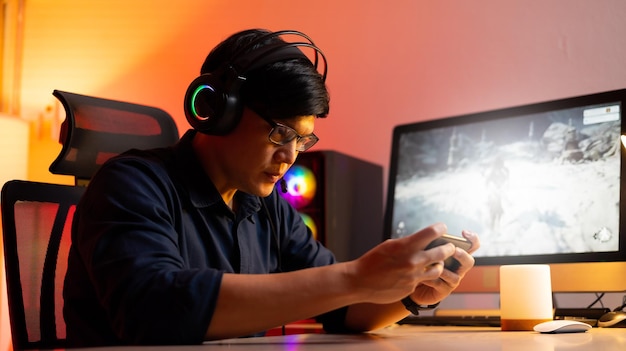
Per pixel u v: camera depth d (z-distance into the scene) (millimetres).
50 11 2826
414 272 924
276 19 2451
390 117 2246
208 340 929
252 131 1128
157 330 899
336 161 1972
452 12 2172
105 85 2725
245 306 901
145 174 1131
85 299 1131
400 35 2248
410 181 1891
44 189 1406
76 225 1151
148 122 1647
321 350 846
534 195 1662
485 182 1749
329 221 1933
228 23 2543
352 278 920
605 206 1551
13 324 1282
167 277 924
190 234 1194
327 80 2352
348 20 2330
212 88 1117
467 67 2139
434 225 929
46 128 2768
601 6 1961
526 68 2053
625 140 1515
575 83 1984
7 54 2854
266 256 1358
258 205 1306
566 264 1573
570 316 1496
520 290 1323
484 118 1788
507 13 2090
